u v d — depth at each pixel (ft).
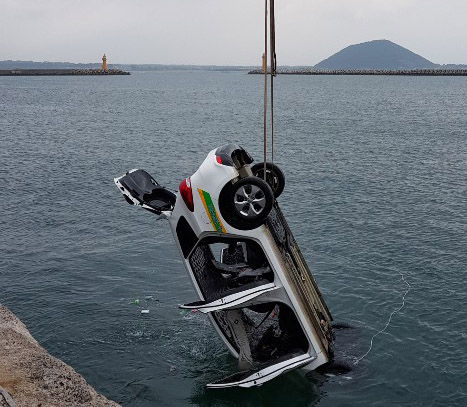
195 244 36.11
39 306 47.93
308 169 108.99
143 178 39.91
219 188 34.58
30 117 238.07
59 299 49.24
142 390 35.81
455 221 71.92
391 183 95.50
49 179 100.12
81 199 85.40
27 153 131.75
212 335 42.55
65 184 95.91
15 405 27.66
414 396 34.88
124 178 39.04
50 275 54.90
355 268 55.06
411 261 56.90
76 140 158.51
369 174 103.71
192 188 35.27
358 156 126.93
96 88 547.08
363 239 63.98
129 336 42.55
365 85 621.72
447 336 41.91
